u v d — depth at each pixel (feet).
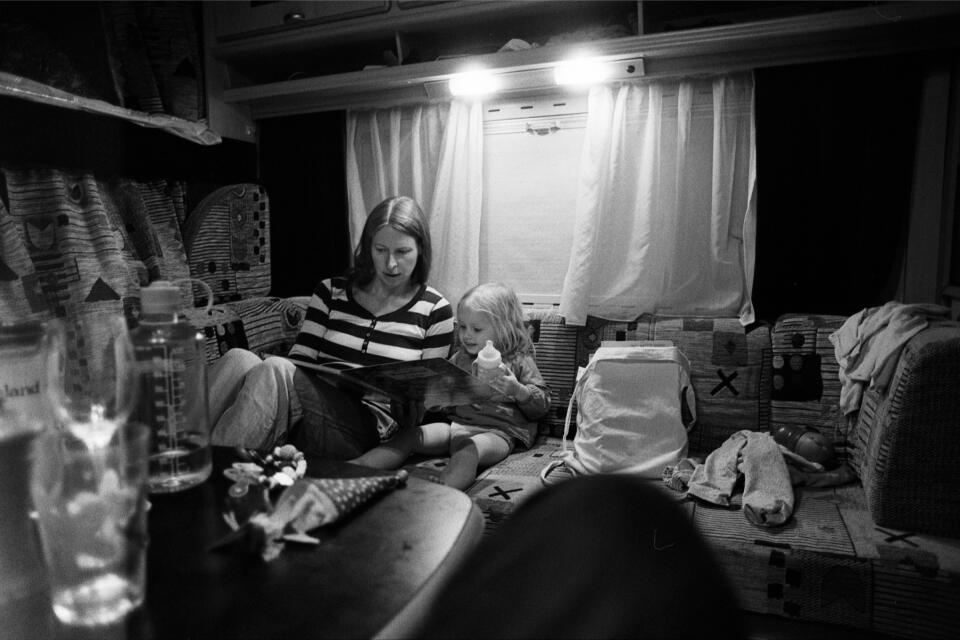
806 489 5.42
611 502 1.32
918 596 4.03
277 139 8.76
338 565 2.25
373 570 2.22
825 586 4.21
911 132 6.29
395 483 2.92
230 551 2.34
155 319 2.96
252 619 1.94
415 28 7.79
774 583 4.32
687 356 6.61
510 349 6.72
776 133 6.59
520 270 8.05
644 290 7.20
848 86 6.37
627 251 7.35
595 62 6.83
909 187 6.50
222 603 2.02
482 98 7.91
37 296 5.37
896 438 4.52
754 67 6.62
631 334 6.93
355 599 2.04
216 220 7.73
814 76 6.44
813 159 6.54
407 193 8.41
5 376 2.31
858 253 6.51
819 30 6.00
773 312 6.94
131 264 6.42
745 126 6.84
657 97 6.95
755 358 6.39
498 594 1.20
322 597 2.05
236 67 8.78
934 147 6.42
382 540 2.44
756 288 6.88
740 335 6.51
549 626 1.13
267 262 8.46
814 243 6.63
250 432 5.24
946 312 5.36
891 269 6.59
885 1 5.86
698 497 5.13
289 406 5.44
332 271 8.59
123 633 1.87
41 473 1.96
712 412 6.40
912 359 4.48
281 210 8.84
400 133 8.32
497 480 5.58
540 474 5.74
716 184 6.81
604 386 6.05
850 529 4.59
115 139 6.49
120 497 1.98
